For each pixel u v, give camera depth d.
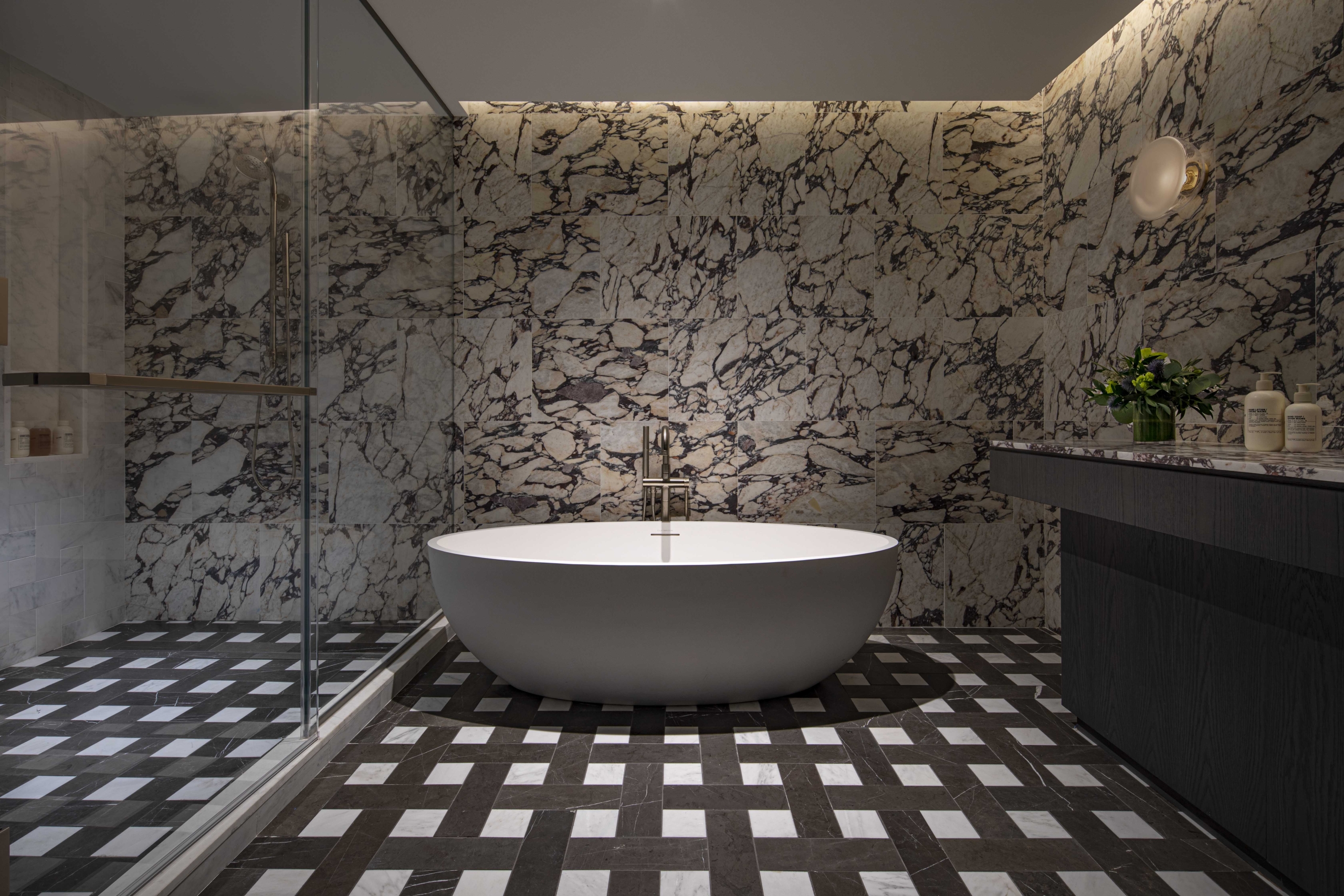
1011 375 3.81
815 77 3.40
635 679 2.60
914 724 2.56
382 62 2.93
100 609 1.54
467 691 2.88
